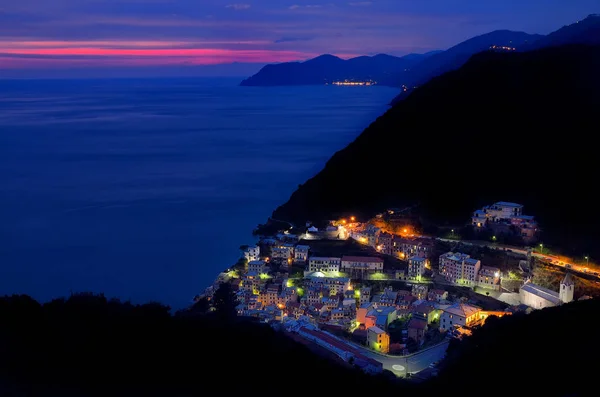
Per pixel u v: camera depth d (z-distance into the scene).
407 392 77.12
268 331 85.62
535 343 87.56
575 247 163.25
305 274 162.25
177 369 60.47
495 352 89.81
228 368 64.00
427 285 151.75
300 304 140.25
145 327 67.88
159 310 76.44
